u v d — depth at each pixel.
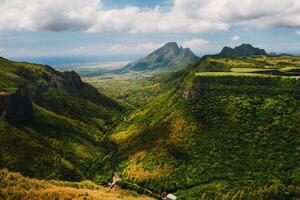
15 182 168.62
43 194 165.75
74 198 172.00
